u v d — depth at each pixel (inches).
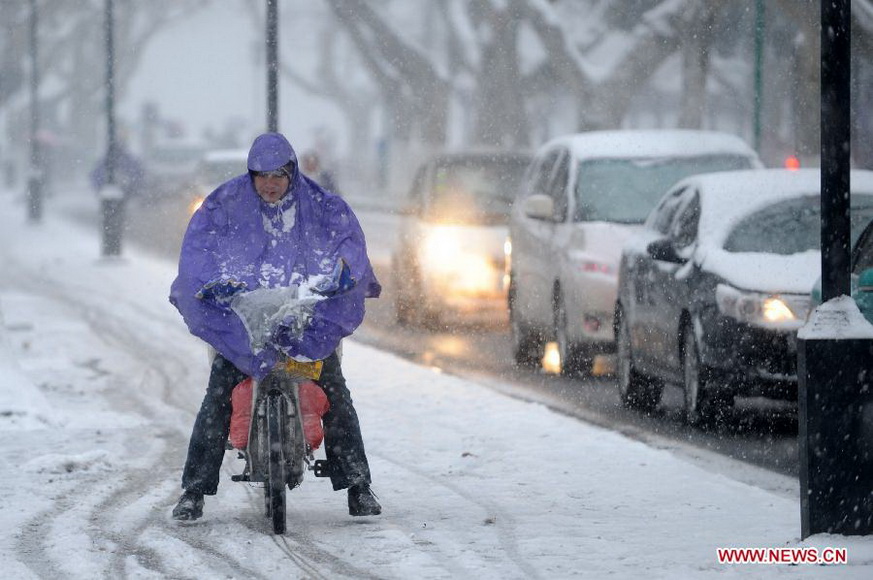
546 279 1642.5
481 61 4817.9
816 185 1333.7
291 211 799.7
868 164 3398.1
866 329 757.9
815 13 2979.8
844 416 759.1
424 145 5226.4
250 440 805.9
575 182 1641.2
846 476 761.6
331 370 825.5
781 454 1123.9
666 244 1284.4
